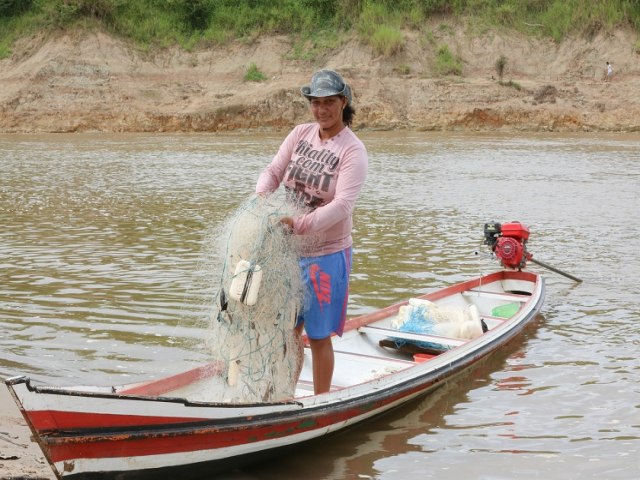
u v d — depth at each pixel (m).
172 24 39.47
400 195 16.89
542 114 34.72
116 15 38.56
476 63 37.81
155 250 11.13
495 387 6.51
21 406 3.92
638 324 8.27
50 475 4.54
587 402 6.19
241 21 39.50
